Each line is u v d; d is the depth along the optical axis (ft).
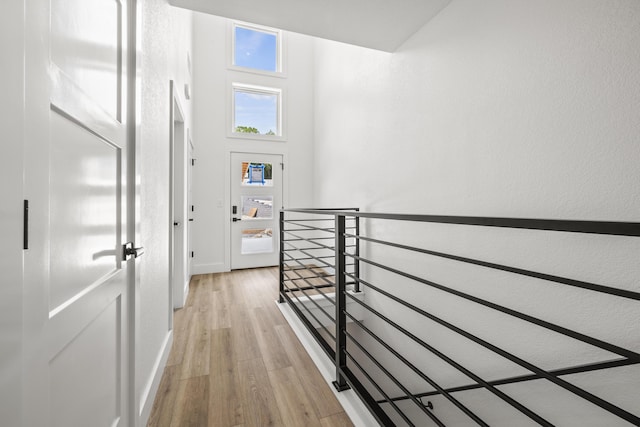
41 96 1.78
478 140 5.43
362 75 10.01
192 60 12.68
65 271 2.17
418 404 3.67
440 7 6.17
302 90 15.24
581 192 3.87
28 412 1.67
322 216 13.67
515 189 4.75
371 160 9.41
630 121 3.40
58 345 2.03
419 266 7.08
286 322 8.14
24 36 1.60
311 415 4.66
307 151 15.34
